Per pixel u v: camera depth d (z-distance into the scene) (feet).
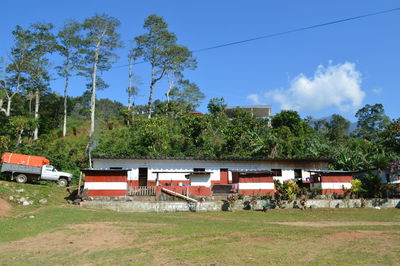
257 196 76.23
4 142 116.37
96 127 175.83
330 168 118.11
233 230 44.55
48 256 32.68
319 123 242.78
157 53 185.68
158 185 83.15
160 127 131.64
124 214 60.08
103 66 171.73
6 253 33.88
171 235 41.32
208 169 95.09
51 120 172.04
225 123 159.53
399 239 39.75
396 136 135.03
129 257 31.86
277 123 166.61
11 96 153.99
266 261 29.76
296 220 59.98
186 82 216.95
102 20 166.20
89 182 73.56
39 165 90.53
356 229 48.29
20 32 152.25
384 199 80.33
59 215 55.47
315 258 30.78
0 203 62.39
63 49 162.91
